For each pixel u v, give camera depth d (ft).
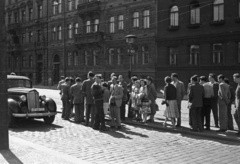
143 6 113.80
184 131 36.68
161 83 108.68
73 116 52.90
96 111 39.06
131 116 49.01
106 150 28.19
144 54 114.93
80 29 141.49
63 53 151.74
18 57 188.14
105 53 128.36
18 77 48.49
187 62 102.22
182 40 102.89
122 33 121.39
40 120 48.65
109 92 40.01
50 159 23.39
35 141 32.12
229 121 38.50
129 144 30.78
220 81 37.40
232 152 27.73
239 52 91.04
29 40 179.11
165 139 33.35
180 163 24.11
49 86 148.36
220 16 94.99
